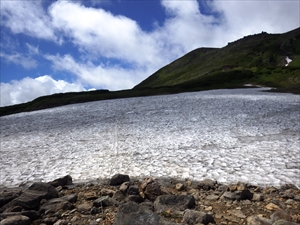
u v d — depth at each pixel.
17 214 6.15
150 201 7.28
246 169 10.93
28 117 45.28
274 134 18.39
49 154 16.31
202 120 26.92
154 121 28.19
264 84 106.81
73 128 27.80
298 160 11.88
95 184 9.65
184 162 12.58
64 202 6.88
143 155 14.42
